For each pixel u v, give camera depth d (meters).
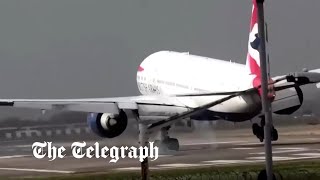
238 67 141.00
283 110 135.00
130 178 94.00
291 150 142.00
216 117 143.88
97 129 136.88
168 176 90.62
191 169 105.25
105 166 120.94
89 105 134.00
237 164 115.19
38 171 117.94
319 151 138.38
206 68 149.12
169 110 145.00
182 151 148.62
